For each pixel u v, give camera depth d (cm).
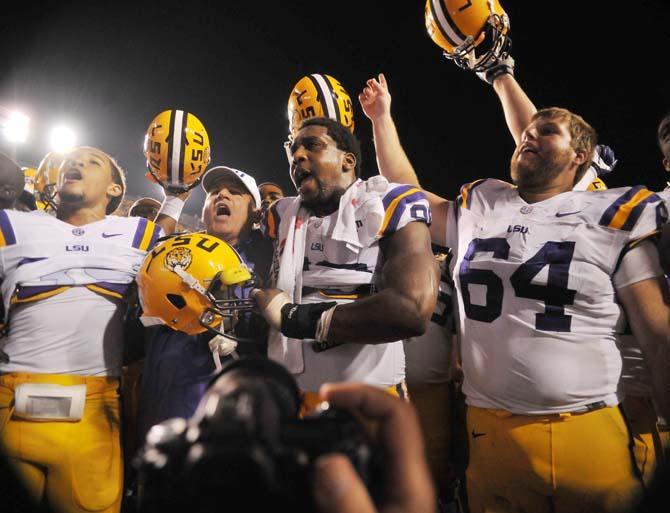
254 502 64
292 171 206
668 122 249
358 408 77
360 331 168
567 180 200
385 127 251
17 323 222
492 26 249
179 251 195
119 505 226
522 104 250
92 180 243
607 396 176
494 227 197
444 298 272
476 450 189
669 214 186
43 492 216
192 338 217
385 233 184
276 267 203
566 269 179
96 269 228
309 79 290
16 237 228
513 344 181
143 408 220
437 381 275
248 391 70
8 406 213
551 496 174
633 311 176
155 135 286
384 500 72
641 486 174
